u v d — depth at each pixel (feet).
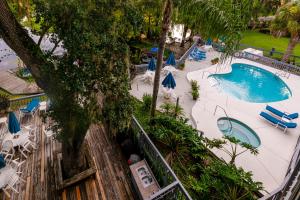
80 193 20.80
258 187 21.63
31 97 33.42
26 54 14.34
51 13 12.42
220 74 63.36
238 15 19.88
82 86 13.64
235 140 25.98
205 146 28.14
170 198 17.83
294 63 74.84
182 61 66.13
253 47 92.32
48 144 26.94
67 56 13.92
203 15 20.86
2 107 31.45
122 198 20.70
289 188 17.07
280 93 58.70
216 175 23.24
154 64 50.85
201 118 39.06
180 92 48.93
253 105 45.75
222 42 21.29
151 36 89.81
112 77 14.85
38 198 20.08
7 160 23.16
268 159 30.22
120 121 16.96
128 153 25.58
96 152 25.91
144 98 39.40
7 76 57.67
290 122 38.27
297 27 63.98
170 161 26.16
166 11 24.31
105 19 13.75
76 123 16.92
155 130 28.27
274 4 108.99
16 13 17.70
